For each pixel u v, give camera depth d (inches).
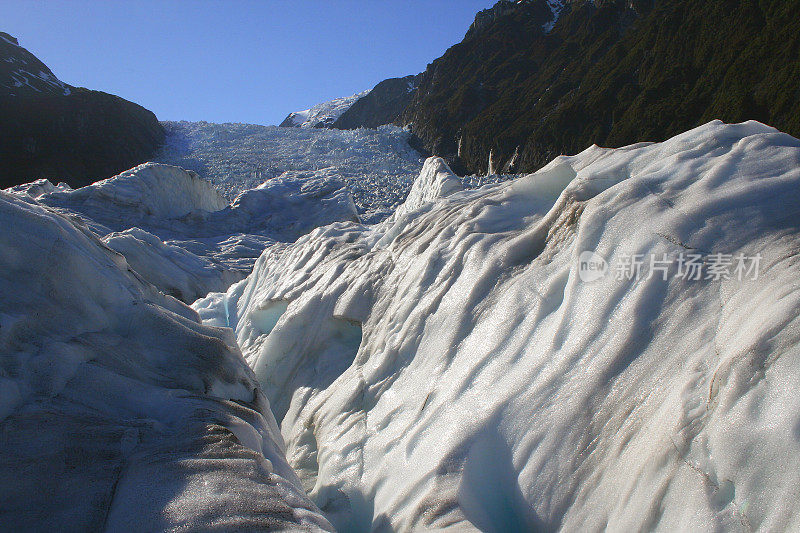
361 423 138.8
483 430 101.7
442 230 173.0
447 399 116.0
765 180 102.3
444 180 370.3
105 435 100.2
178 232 665.6
